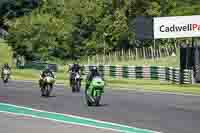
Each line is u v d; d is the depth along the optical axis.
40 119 54.91
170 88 114.31
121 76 152.62
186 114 61.78
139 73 146.12
